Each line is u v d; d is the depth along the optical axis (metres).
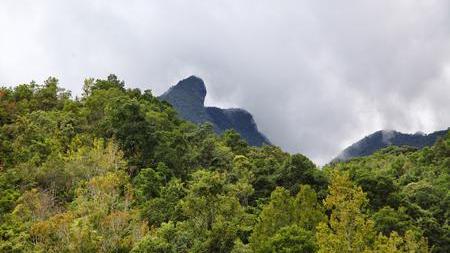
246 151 100.44
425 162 116.38
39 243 48.31
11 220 55.78
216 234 48.06
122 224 51.28
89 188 61.03
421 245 50.78
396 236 39.41
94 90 105.25
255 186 76.69
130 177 72.50
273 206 49.50
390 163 122.44
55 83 106.56
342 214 37.66
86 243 46.00
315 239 43.59
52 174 67.12
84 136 79.75
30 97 99.88
